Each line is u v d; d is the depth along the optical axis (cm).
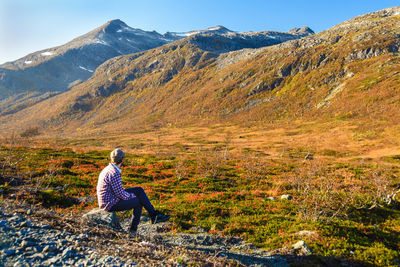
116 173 617
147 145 11244
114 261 467
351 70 18100
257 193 1819
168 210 1197
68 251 468
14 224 533
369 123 10706
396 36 19250
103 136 18050
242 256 716
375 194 1742
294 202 1490
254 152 7988
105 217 764
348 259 687
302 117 15588
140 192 693
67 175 1994
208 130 17212
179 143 11619
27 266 400
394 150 6969
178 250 632
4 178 1488
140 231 887
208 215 1195
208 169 2872
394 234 943
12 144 4091
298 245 753
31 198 1149
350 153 7212
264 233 940
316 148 8331
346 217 1219
